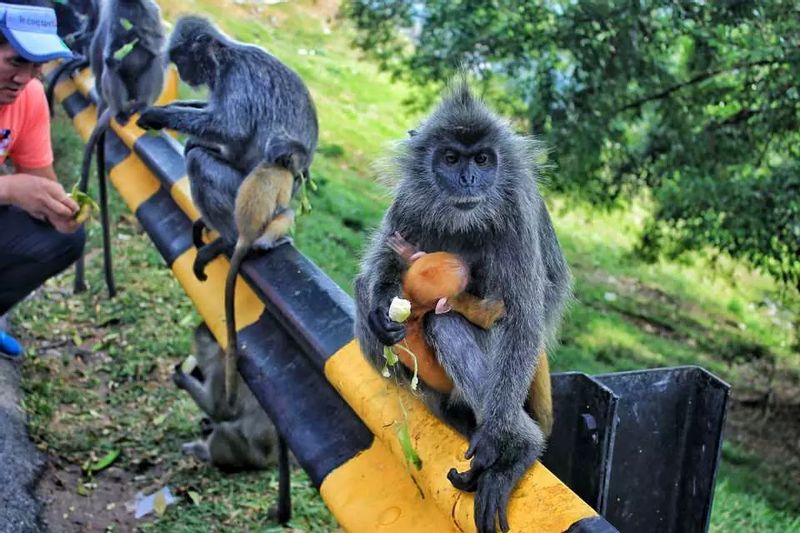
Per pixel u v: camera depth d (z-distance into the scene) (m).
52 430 5.10
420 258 2.92
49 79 9.57
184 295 7.06
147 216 5.88
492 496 2.39
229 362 4.06
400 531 2.62
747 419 10.32
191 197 5.19
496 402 2.68
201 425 5.27
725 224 9.29
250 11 18.62
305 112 5.33
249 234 4.23
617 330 11.41
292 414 3.45
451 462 2.55
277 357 3.85
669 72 9.39
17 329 6.31
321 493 3.00
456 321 2.96
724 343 12.03
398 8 10.82
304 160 4.74
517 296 2.91
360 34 14.91
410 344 2.92
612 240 14.94
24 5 3.94
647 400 2.82
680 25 9.02
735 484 8.26
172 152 5.99
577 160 9.65
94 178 9.35
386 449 2.91
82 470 4.77
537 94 9.63
